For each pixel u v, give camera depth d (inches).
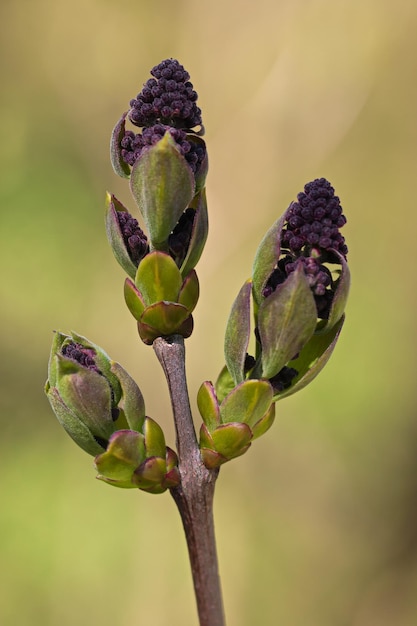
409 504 32.0
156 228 11.8
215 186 32.3
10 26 38.2
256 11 32.9
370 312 34.9
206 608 12.0
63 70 37.8
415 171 35.0
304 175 32.6
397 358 34.1
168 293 11.9
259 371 12.0
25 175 37.3
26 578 29.5
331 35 32.6
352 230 35.6
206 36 33.5
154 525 29.1
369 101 34.4
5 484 31.8
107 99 37.5
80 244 36.3
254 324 12.1
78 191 37.0
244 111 32.7
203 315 30.8
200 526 12.0
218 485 31.3
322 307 11.8
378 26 32.8
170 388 12.0
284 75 32.5
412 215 35.2
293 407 32.6
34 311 35.5
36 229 36.5
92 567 29.4
